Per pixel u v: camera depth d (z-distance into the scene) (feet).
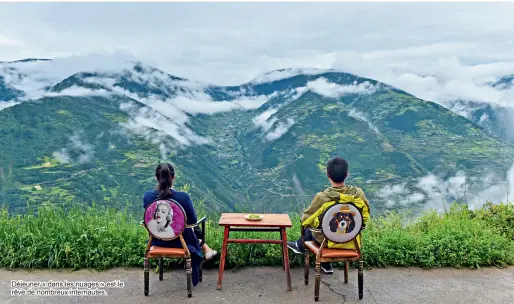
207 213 19.11
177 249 13.28
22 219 18.22
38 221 17.94
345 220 12.65
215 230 18.11
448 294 13.98
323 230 12.66
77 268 15.84
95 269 15.85
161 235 13.12
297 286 14.42
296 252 14.83
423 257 16.52
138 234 17.46
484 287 14.62
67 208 18.90
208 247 15.11
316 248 13.38
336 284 14.62
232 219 14.52
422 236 18.02
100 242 16.52
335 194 13.26
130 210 19.47
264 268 16.12
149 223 13.10
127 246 16.38
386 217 21.40
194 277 13.84
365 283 14.80
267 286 14.42
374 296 13.71
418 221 21.53
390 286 14.57
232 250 16.31
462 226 19.36
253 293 13.82
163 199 13.04
